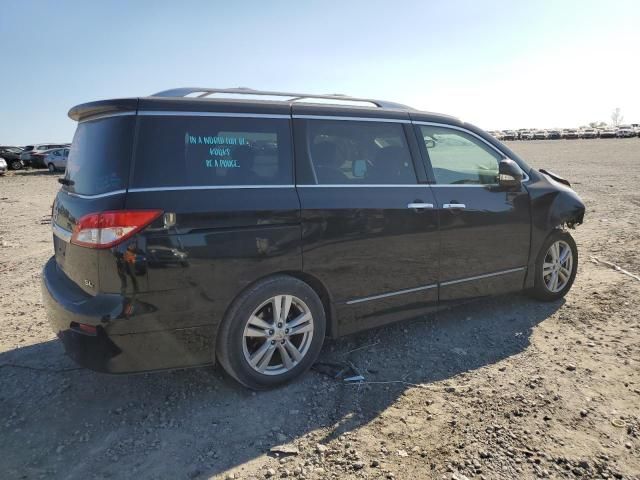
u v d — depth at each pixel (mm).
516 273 4633
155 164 2969
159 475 2621
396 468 2629
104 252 2824
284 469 2645
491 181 4496
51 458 2775
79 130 3455
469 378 3555
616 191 13266
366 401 3291
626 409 3115
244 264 3146
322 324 3557
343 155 3688
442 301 4180
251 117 3340
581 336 4195
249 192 3209
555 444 2793
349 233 3553
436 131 4238
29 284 6070
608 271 5914
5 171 31578
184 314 2998
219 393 3418
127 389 3490
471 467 2615
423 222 3926
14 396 3426
